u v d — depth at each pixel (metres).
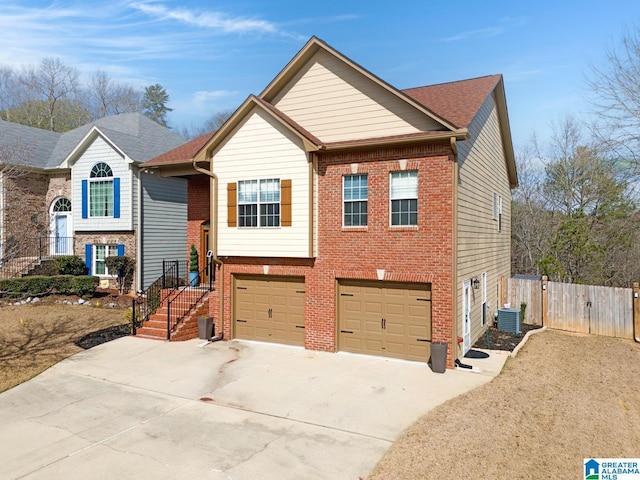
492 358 13.41
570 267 27.31
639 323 16.53
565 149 32.66
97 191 23.83
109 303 21.05
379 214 13.40
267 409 9.61
